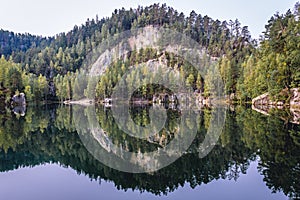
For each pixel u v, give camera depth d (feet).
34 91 295.07
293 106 145.48
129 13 542.98
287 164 43.83
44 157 57.72
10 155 60.23
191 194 34.19
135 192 35.58
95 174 44.27
